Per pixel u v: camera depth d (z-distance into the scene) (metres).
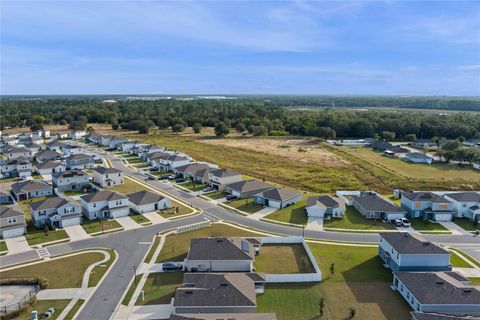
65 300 49.62
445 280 49.00
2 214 72.25
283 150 170.12
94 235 72.19
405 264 56.56
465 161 147.25
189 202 93.38
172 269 57.81
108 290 52.16
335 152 166.88
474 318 41.84
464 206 83.31
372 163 142.38
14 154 143.38
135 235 72.25
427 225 78.81
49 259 62.03
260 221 80.38
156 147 152.62
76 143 187.75
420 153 152.38
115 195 84.44
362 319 45.66
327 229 76.12
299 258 63.00
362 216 83.62
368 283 54.69
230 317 40.44
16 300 49.81
